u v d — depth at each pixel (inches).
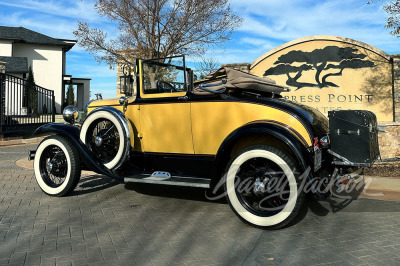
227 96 159.3
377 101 296.4
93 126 189.3
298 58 316.2
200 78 189.6
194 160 169.6
